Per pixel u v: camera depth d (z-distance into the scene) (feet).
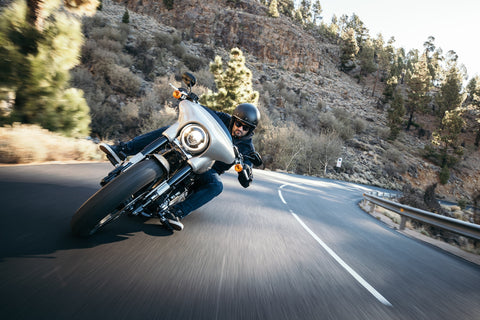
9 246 7.71
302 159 138.00
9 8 25.25
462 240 34.73
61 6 29.12
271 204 27.35
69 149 26.71
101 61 126.93
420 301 10.11
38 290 5.96
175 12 358.84
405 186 68.39
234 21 364.99
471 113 381.19
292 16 568.00
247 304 7.28
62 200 12.88
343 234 20.24
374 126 270.46
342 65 444.96
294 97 236.84
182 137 9.93
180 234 11.83
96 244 8.92
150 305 6.26
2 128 22.30
